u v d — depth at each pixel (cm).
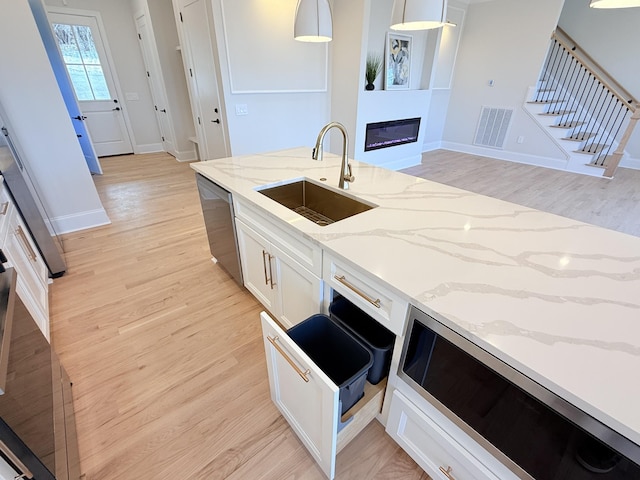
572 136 546
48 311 193
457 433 96
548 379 63
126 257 261
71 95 395
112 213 344
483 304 82
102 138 572
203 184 204
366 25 370
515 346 70
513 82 564
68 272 240
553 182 472
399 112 487
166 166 527
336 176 186
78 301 209
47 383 114
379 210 139
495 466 89
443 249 108
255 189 170
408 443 117
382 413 129
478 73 601
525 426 76
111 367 163
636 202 394
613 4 123
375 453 127
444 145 705
